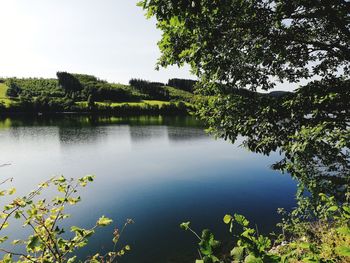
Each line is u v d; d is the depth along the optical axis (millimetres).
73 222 19969
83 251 15812
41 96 195250
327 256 2977
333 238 4098
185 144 59406
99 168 38812
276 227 18031
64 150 54031
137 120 128250
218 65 7234
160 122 117688
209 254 1550
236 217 1753
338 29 7727
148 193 26891
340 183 7180
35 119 130000
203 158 43562
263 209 21656
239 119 7535
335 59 9016
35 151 53031
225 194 25750
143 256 15297
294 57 8234
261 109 7152
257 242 1647
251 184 28391
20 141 64562
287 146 6305
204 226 18891
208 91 8711
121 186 29391
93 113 175125
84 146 58406
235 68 8070
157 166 39000
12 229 18328
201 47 6621
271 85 8703
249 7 6668
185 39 7188
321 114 6391
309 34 8305
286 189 26250
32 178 34312
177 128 92125
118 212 22047
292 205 22156
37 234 2758
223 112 8016
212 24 6340
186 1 4605
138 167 38750
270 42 7348
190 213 21562
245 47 7586
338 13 6637
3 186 30641
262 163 37531
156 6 5129
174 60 7434
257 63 7641
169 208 22766
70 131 83438
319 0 6422
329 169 7465
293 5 6430
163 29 6980
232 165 37406
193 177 32281
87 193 27031
